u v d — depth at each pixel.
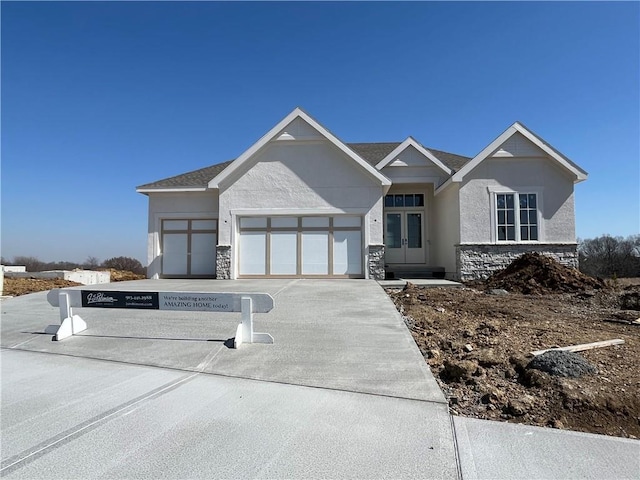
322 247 15.63
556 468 3.03
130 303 6.98
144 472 2.98
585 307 8.94
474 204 14.74
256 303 6.43
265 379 4.90
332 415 3.91
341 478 2.90
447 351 5.90
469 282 13.70
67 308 7.19
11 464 3.11
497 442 3.41
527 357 5.21
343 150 15.26
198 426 3.71
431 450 3.27
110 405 4.21
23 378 5.10
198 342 6.46
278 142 15.70
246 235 15.89
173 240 17.12
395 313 8.18
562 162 14.42
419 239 18.20
